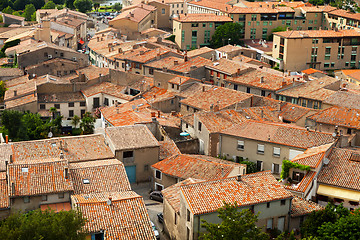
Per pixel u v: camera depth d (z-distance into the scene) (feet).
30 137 409.49
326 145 305.32
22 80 525.75
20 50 589.73
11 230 196.03
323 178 279.28
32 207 248.11
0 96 491.72
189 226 226.17
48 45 581.53
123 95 476.95
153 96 459.73
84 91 487.20
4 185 252.62
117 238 220.84
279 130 331.16
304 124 397.19
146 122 359.25
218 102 409.69
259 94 471.21
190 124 371.56
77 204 230.68
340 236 218.18
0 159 296.51
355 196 269.03
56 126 423.64
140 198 239.09
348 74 602.85
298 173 278.26
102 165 277.44
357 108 422.82
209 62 528.22
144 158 316.60
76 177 266.16
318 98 440.45
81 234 206.90
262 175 251.19
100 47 643.04
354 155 291.17
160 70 523.70
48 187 250.78
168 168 303.48
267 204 235.40
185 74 502.79
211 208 224.12
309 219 236.02
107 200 234.58
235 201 228.63
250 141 331.57
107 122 392.88
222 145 344.28
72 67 554.05
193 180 271.08
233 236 206.90
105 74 505.25
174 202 250.37
